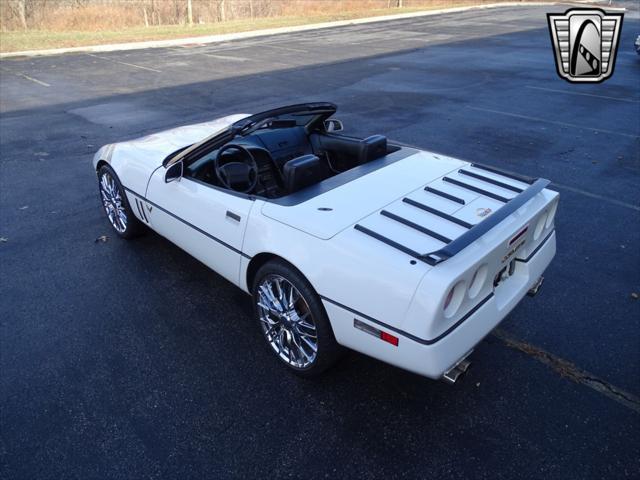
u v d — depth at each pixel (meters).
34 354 3.42
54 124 8.97
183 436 2.79
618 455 2.65
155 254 4.68
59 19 23.81
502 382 3.14
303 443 2.74
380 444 2.73
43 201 5.81
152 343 3.52
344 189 3.21
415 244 2.61
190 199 3.68
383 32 22.72
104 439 2.78
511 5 36.91
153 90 11.68
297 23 25.17
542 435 2.77
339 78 12.88
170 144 4.52
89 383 3.17
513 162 6.95
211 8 27.66
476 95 10.98
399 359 2.53
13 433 2.82
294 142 4.28
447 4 36.94
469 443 2.73
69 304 3.95
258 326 3.64
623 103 10.19
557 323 3.67
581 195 5.87
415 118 9.16
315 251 2.76
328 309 2.75
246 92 11.34
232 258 3.39
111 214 4.95
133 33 21.88
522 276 3.08
